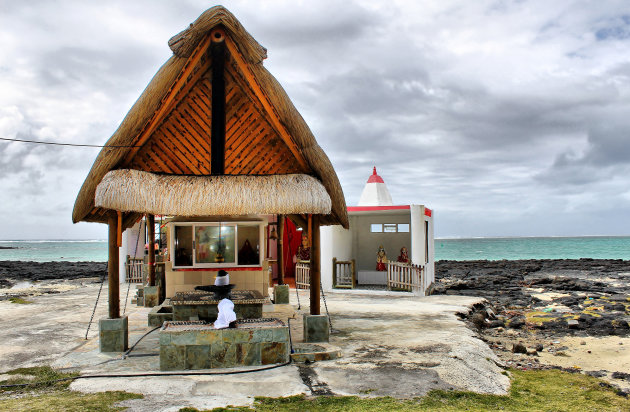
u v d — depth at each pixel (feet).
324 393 22.07
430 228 69.51
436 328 37.88
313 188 28.91
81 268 148.36
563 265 145.18
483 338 39.99
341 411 19.84
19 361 28.09
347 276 69.46
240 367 25.62
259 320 28.63
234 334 25.79
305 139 29.66
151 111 28.12
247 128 30.81
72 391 22.12
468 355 29.37
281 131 30.09
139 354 29.32
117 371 25.34
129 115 27.91
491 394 23.44
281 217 52.16
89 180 28.55
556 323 47.70
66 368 26.40
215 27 27.45
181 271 43.29
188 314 35.24
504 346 37.96
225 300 26.73
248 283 44.04
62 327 39.29
